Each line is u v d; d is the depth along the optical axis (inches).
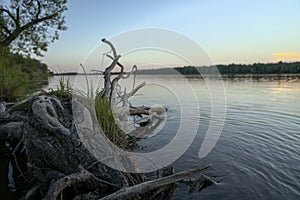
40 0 554.6
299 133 208.5
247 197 112.8
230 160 155.3
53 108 125.6
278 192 116.4
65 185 88.0
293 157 157.2
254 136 204.2
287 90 535.8
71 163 110.8
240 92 518.9
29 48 580.4
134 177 111.5
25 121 133.0
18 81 400.5
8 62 453.4
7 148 169.2
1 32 545.6
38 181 115.4
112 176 103.0
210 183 126.0
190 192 118.2
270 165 146.1
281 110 311.6
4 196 112.0
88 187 102.6
